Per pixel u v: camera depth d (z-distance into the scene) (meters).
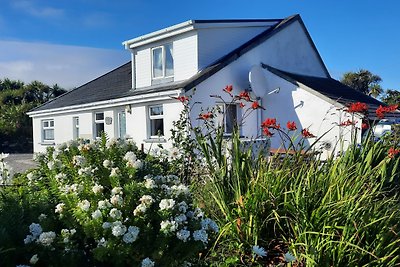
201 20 13.83
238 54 14.09
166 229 2.33
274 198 3.26
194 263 2.84
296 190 3.29
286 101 13.95
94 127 17.61
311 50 17.27
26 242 2.26
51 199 2.89
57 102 21.23
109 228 2.29
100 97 17.22
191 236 2.46
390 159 3.94
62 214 2.49
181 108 12.86
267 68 14.49
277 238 3.28
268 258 3.20
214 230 2.67
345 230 2.81
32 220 2.57
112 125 16.45
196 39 13.98
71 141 3.41
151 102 14.27
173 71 14.87
